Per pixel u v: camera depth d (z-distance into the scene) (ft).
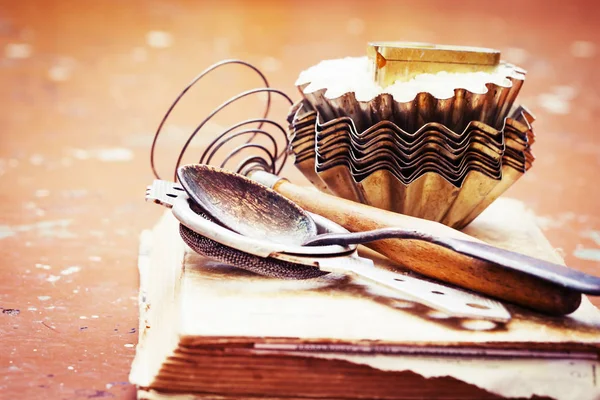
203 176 1.26
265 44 4.28
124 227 1.66
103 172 1.99
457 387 1.10
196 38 4.46
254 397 1.11
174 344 1.11
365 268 1.19
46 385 1.17
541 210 1.79
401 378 1.10
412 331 1.11
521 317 1.15
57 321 1.31
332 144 1.30
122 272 1.47
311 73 1.37
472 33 4.93
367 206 1.29
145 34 4.56
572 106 3.04
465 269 1.18
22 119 2.53
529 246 1.35
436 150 1.28
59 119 2.56
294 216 1.28
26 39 4.21
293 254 1.18
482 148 1.29
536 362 1.11
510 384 1.10
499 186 1.33
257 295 1.18
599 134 2.55
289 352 1.10
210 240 1.20
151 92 3.08
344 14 5.76
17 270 1.45
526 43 4.65
